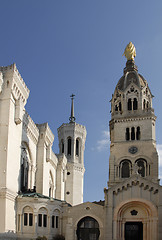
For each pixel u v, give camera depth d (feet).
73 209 205.87
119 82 322.96
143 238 190.19
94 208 203.82
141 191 193.98
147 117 290.76
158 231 183.83
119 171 279.08
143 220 193.06
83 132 387.34
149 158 276.41
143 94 303.27
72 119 394.11
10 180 191.72
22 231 192.44
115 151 285.84
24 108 223.10
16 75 204.54
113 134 299.58
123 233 192.03
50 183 305.12
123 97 304.50
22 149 228.22
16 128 206.69
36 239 189.47
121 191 196.24
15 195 194.08
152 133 285.64
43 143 264.72
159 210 187.32
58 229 207.10
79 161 373.61
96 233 199.93
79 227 203.00
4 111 196.65
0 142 191.31
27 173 241.96
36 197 200.03
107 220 191.83
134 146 283.38
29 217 196.34
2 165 187.01
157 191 192.34
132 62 335.47
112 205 193.88
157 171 270.46
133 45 345.72
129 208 196.44
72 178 358.84
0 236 171.32
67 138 378.12
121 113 300.40
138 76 315.99
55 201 208.33
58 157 331.98
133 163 277.44
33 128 247.09
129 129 291.38
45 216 201.98
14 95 203.92
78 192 359.87
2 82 200.54
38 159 262.06
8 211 182.29
